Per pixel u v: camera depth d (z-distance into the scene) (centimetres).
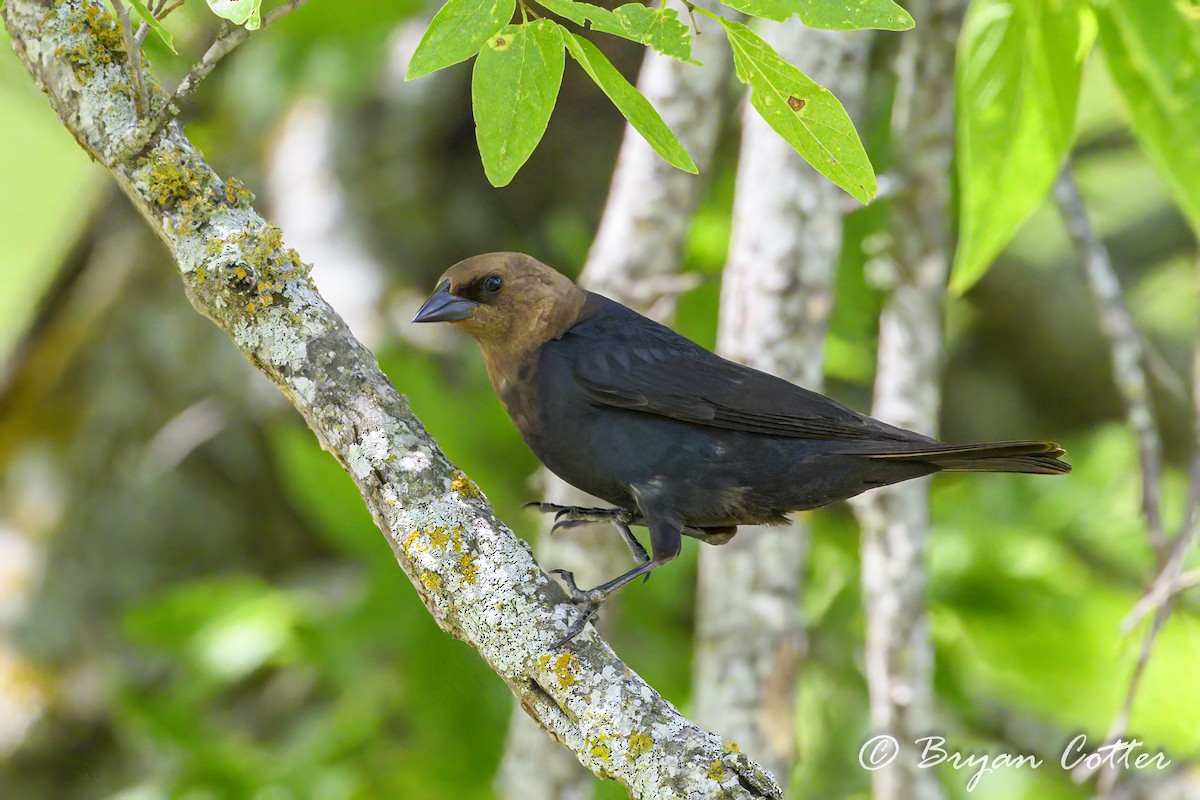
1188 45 911
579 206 1530
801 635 902
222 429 1444
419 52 517
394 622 1123
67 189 1809
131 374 1453
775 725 880
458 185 1512
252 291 615
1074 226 1007
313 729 1190
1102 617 1242
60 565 1396
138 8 594
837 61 875
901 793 939
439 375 1308
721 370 812
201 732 1157
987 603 1244
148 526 1419
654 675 1206
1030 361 1625
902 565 948
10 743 1310
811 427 790
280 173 1476
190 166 625
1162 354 1570
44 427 1458
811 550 1288
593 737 559
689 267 1270
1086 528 1340
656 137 576
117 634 1380
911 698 941
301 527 1462
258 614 1181
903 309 994
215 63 599
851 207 956
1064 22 908
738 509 812
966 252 984
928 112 978
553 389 821
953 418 1617
